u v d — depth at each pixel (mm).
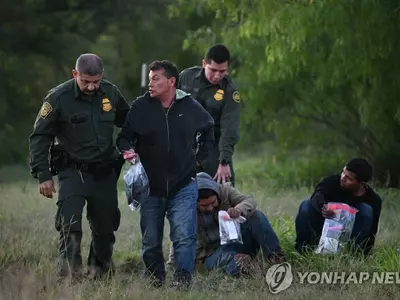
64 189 16625
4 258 18703
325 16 31578
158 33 58906
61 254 16516
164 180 16422
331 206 18203
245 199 17562
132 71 58750
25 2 58062
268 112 38594
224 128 19234
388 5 31891
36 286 15430
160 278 16516
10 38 58125
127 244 20938
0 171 49000
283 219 21594
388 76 33281
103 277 16641
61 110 16500
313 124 39656
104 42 57906
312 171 37844
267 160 42375
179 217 16406
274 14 31828
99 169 16719
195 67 19562
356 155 38312
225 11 34719
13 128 57156
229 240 16953
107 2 59625
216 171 19453
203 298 15438
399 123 33875
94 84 16375
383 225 22922
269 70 34312
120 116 17156
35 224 23078
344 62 32906
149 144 16453
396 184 36062
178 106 16578
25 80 57188
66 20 58938
